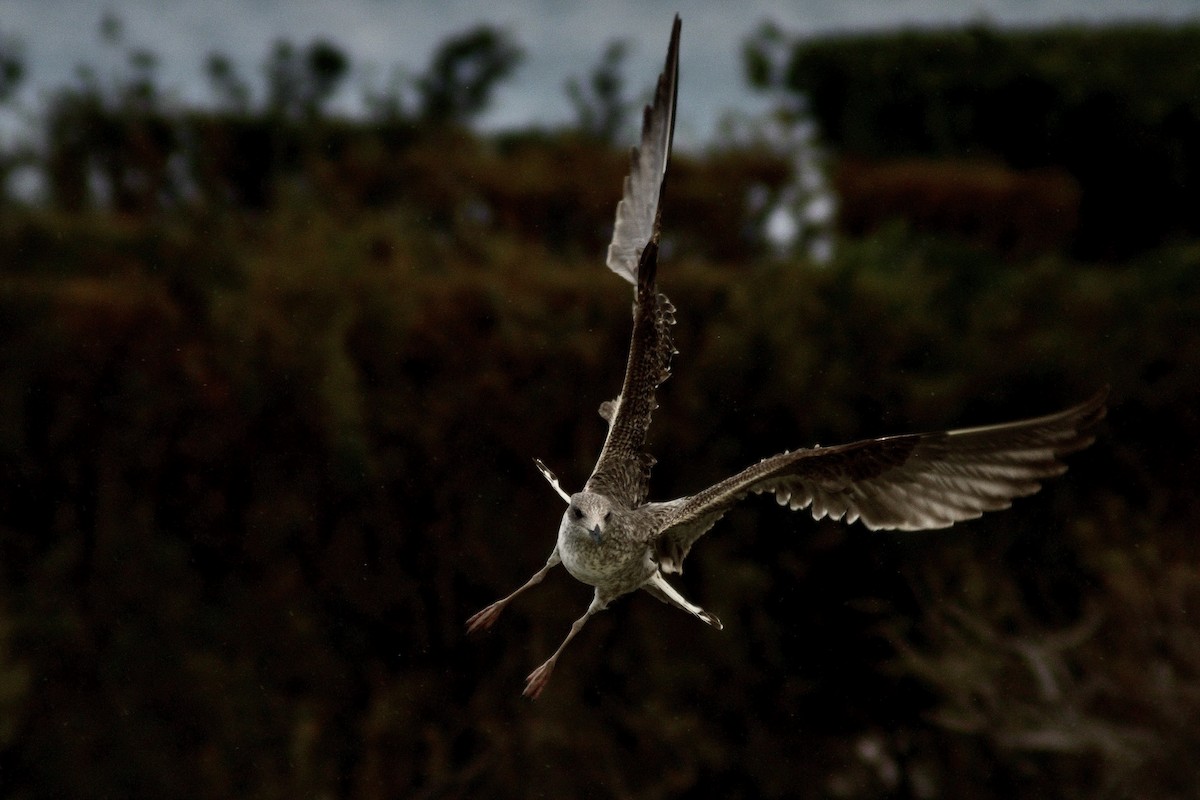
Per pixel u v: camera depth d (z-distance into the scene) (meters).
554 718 15.30
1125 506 16.44
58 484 15.65
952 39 22.45
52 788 14.57
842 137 23.23
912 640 16.20
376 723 15.30
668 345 6.81
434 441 15.66
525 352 15.90
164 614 15.10
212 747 14.88
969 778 15.38
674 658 15.65
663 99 6.90
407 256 16.80
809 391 16.33
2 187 19.38
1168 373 16.92
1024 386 16.83
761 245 19.53
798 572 16.00
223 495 15.59
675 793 15.76
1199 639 14.28
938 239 20.20
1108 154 22.11
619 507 6.42
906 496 6.34
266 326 15.71
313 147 20.45
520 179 18.84
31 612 15.04
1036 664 14.59
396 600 15.57
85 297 16.05
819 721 16.03
